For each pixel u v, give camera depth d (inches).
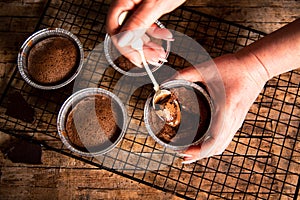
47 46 21.7
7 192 21.2
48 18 22.9
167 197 20.9
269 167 20.9
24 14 23.1
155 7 19.0
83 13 22.8
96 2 22.9
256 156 21.0
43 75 21.2
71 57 21.4
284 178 20.8
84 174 21.3
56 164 21.4
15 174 21.4
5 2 23.3
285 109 21.4
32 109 21.4
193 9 22.8
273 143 21.1
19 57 21.0
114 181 21.2
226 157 21.1
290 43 18.9
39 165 21.4
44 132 21.4
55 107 21.7
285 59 19.2
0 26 23.1
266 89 21.6
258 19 22.5
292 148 21.0
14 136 21.5
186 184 20.8
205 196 20.8
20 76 22.0
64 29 22.6
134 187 21.1
